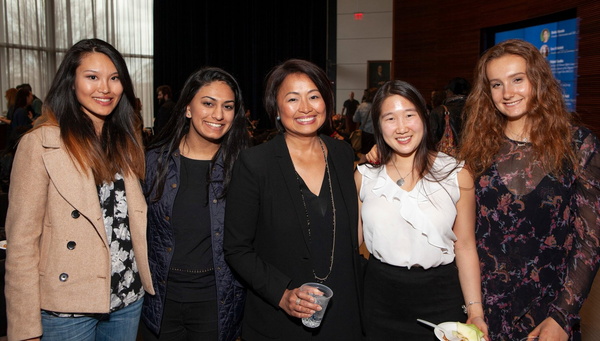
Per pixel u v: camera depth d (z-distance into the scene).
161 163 1.81
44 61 10.07
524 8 6.24
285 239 1.63
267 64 13.84
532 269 1.62
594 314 3.08
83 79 1.56
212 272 1.83
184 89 1.82
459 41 7.91
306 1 13.17
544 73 1.62
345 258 1.67
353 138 7.68
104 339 1.69
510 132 1.73
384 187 1.72
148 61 12.13
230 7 13.56
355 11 12.35
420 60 9.09
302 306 1.49
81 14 10.61
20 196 1.48
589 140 1.60
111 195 1.65
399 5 9.55
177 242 1.80
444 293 1.67
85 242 1.55
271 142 1.71
